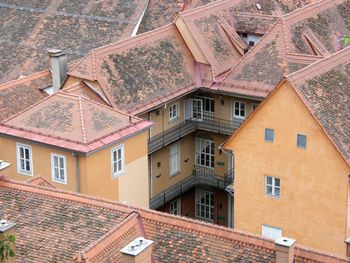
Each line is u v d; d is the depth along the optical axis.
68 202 55.38
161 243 51.69
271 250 49.09
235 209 80.31
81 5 118.00
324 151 72.62
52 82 92.06
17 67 113.81
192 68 97.31
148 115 91.38
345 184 72.19
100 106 83.12
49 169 81.12
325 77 76.81
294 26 96.19
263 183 77.50
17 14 121.00
